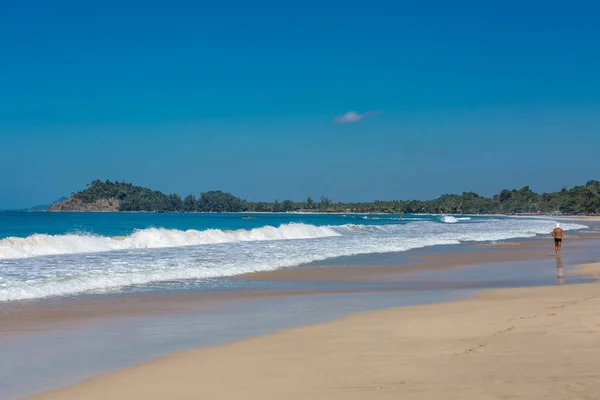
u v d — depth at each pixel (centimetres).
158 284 1981
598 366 820
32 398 769
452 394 716
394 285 2038
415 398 708
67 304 1548
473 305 1491
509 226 8294
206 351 1016
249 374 853
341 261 2888
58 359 981
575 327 1098
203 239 4116
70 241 3294
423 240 4516
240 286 1964
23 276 2020
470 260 3030
